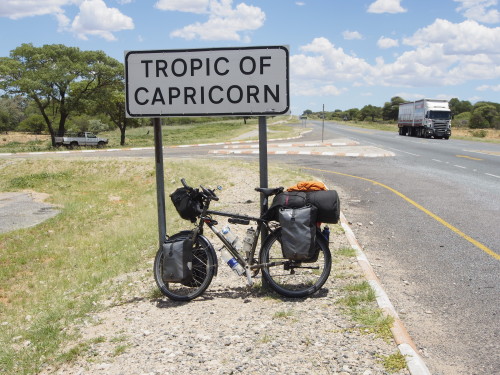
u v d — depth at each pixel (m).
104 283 7.53
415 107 52.03
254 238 5.67
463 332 4.70
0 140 81.25
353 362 3.84
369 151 29.67
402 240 8.45
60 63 53.31
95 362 4.20
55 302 7.14
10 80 51.72
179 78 6.12
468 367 4.00
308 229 5.25
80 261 10.06
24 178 23.66
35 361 4.46
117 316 5.46
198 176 19.34
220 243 8.30
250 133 70.62
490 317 5.06
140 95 6.19
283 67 5.94
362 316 4.71
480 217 10.17
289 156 27.53
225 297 5.72
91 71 55.06
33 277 9.55
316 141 45.03
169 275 5.54
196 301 5.66
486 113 120.38
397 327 4.42
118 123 59.25
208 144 44.25
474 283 6.16
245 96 6.02
